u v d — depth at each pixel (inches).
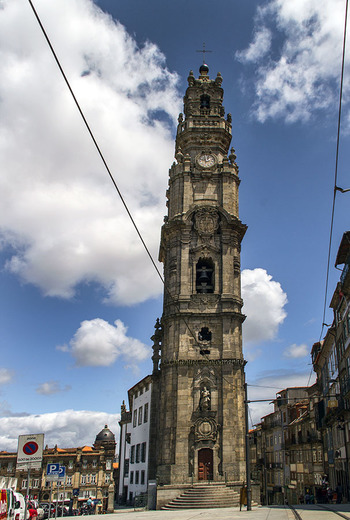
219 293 1918.1
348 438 1526.8
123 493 2650.1
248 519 871.1
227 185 2100.1
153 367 2146.9
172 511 1392.7
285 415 2851.9
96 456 3853.3
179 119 2352.4
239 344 1873.8
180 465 1673.2
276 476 2962.6
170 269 1974.7
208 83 2365.9
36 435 710.5
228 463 1673.2
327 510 1019.9
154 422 2070.6
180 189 2107.5
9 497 866.8
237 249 2033.7
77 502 3639.3
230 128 2282.2
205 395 1749.5
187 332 1851.6
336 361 1765.5
